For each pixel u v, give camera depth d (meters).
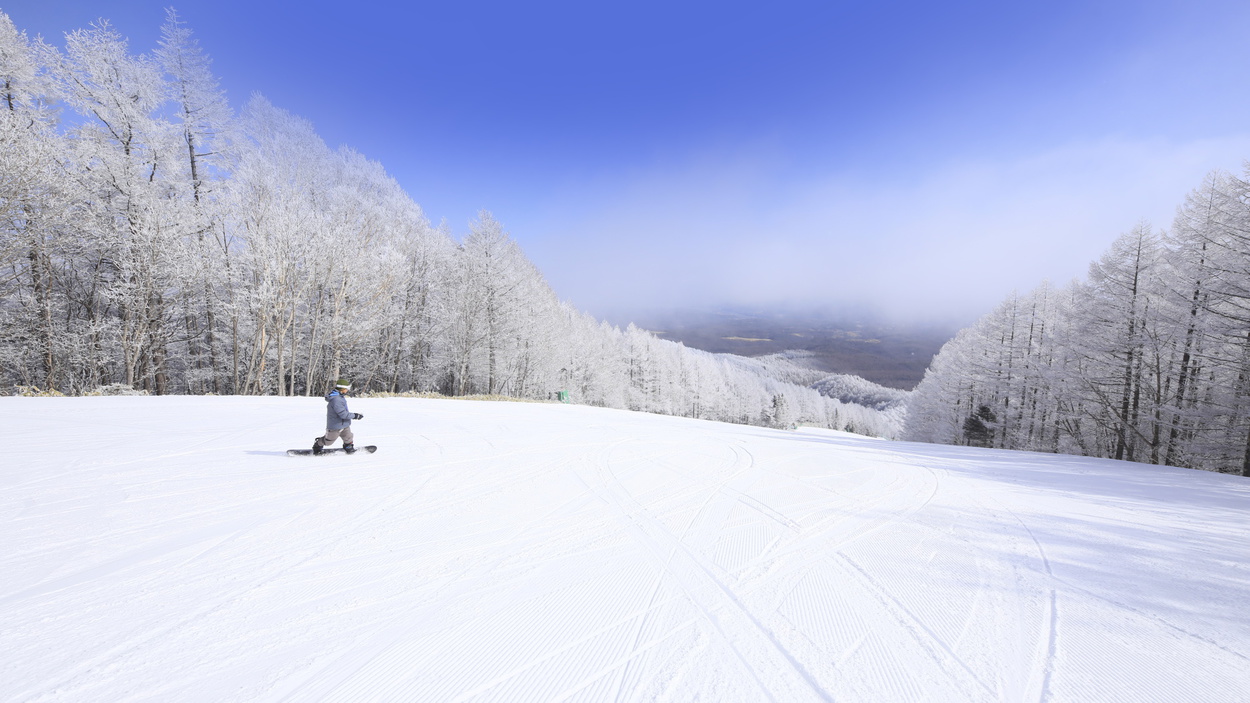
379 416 12.29
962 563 4.04
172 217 18.52
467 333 26.64
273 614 2.92
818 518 5.22
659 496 5.86
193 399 13.34
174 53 20.36
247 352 24.86
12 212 14.94
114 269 19.22
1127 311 18.36
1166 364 18.89
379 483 5.91
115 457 6.59
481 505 5.22
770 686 2.35
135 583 3.24
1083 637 2.87
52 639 2.57
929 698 2.27
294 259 21.61
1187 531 5.10
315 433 8.83
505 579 3.48
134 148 18.89
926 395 37.91
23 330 17.38
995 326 29.52
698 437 10.97
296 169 25.70
